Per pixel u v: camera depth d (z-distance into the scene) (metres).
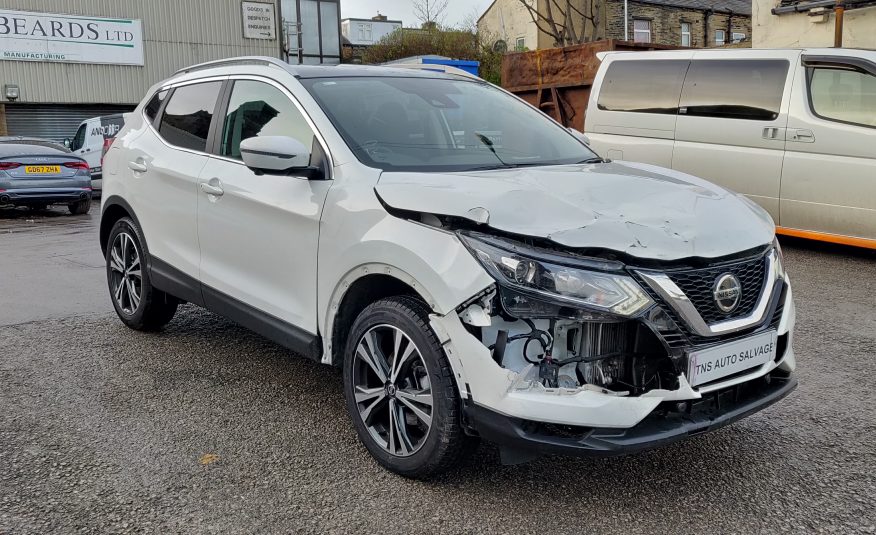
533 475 3.28
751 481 3.22
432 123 3.99
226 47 26.62
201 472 3.33
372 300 3.47
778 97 7.77
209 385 4.41
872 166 7.18
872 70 7.15
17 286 7.11
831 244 8.46
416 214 3.04
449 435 2.97
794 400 4.10
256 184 3.96
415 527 2.87
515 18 30.94
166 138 4.95
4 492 3.15
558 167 3.73
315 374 4.61
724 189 3.62
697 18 31.66
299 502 3.06
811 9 13.37
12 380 4.50
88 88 24.41
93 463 3.42
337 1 31.14
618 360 2.85
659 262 2.78
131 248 5.38
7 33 22.94
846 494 3.10
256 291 4.02
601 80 9.27
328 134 3.65
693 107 8.38
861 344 5.05
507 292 2.75
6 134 23.81
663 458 3.44
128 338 5.36
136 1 24.83
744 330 2.97
